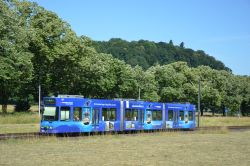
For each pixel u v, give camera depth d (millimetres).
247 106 141625
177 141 36062
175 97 110938
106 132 44031
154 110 51125
